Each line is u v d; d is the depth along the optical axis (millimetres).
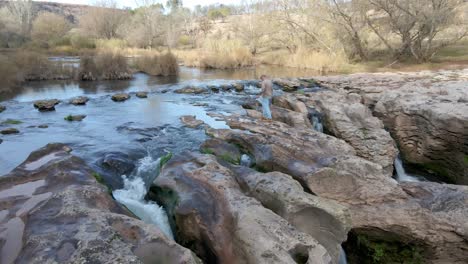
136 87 19688
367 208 6895
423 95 13172
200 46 45469
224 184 6328
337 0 31062
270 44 42031
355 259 7148
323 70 29422
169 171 7207
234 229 5293
